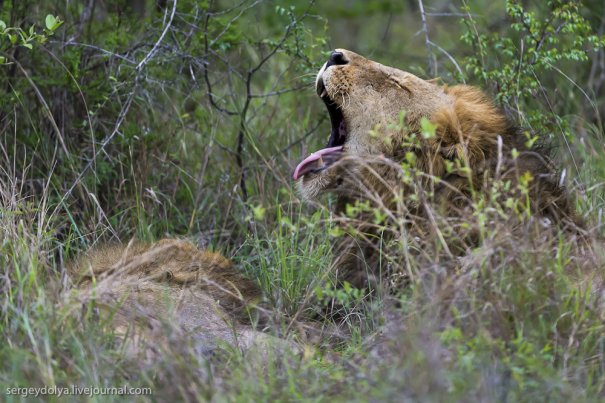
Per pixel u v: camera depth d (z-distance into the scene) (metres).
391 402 6.95
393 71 10.41
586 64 16.02
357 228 9.92
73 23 13.24
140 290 9.22
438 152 9.74
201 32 13.16
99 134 12.73
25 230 9.42
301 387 7.60
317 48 14.51
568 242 8.96
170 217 12.66
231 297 9.80
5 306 8.01
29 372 7.36
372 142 10.28
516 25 12.91
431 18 18.94
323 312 10.32
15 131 11.75
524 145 10.00
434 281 7.97
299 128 14.24
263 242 12.11
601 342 8.04
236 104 13.62
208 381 7.60
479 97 10.42
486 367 7.34
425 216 9.41
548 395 7.27
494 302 8.04
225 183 13.10
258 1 13.47
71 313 8.00
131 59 12.77
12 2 12.57
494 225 8.71
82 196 11.77
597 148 13.66
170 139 12.94
